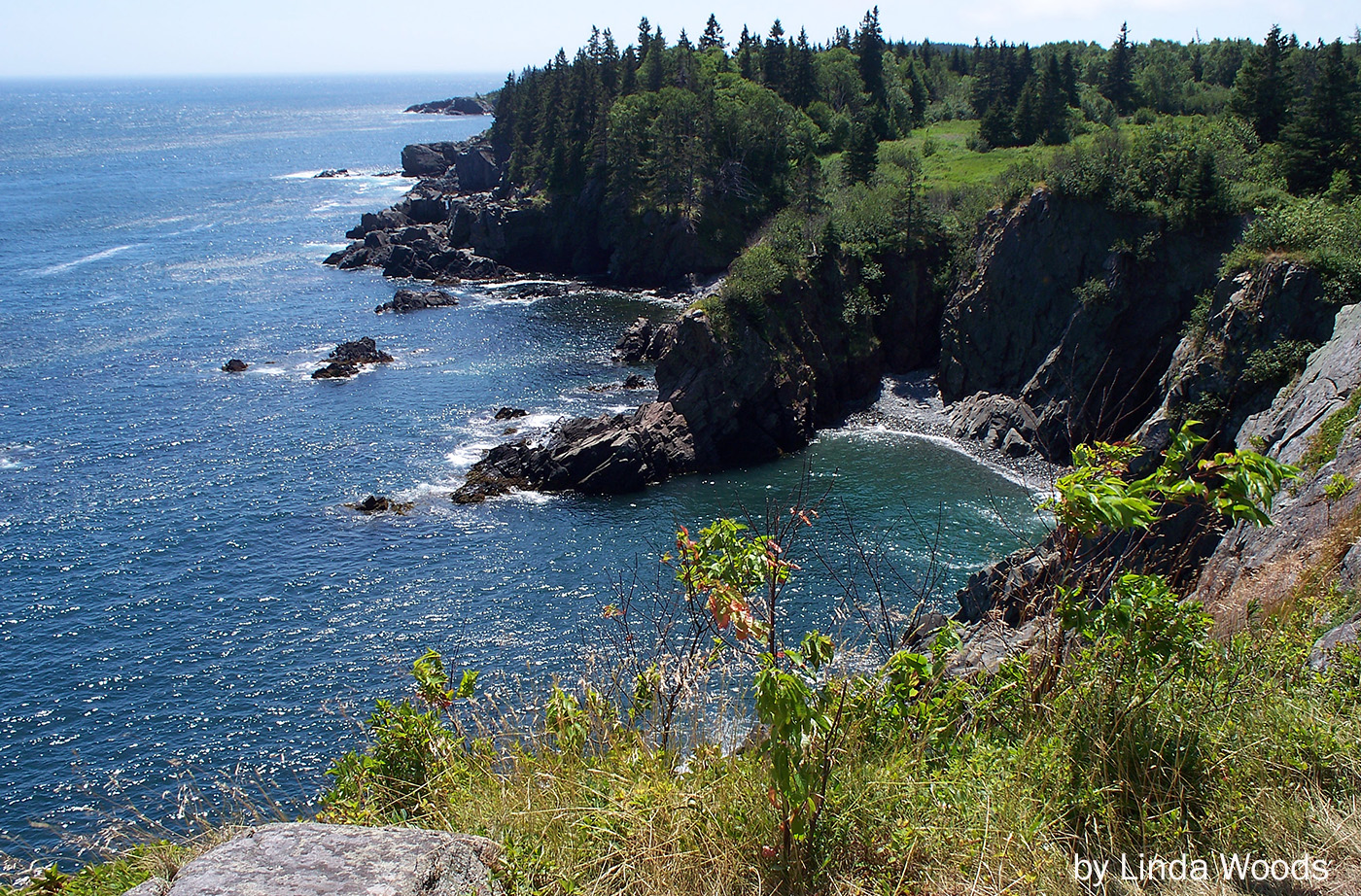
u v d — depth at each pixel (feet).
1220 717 22.94
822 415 213.46
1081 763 22.12
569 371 238.07
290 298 310.65
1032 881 19.13
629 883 20.07
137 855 24.70
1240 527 54.65
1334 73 211.41
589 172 367.04
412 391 221.05
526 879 19.54
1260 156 226.99
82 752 98.58
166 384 222.48
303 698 106.93
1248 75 271.28
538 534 149.69
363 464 178.40
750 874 20.39
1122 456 26.09
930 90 536.83
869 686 25.55
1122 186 198.39
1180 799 20.30
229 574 136.46
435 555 142.20
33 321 274.36
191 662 114.83
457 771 27.37
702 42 520.01
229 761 96.53
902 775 22.47
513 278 355.56
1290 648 27.66
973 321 215.72
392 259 348.59
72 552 143.02
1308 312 124.36
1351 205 156.15
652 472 174.81
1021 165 236.02
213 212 478.18
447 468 176.55
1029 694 25.49
